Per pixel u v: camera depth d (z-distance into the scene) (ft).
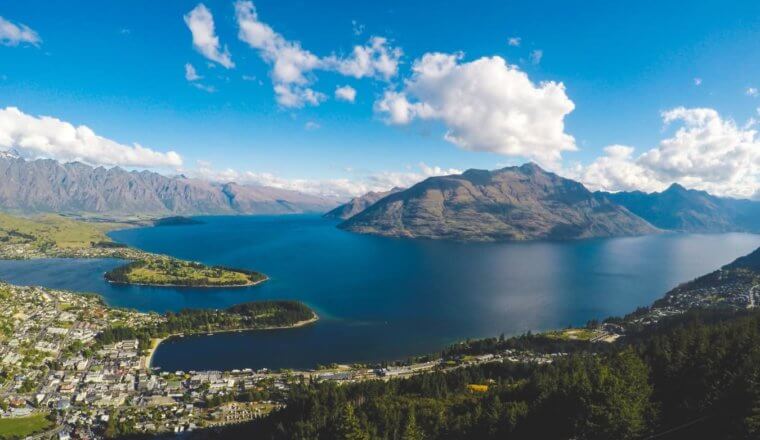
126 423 549.13
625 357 388.78
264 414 563.89
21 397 618.03
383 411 441.68
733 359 353.51
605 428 286.05
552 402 354.74
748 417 258.98
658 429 300.20
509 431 354.54
